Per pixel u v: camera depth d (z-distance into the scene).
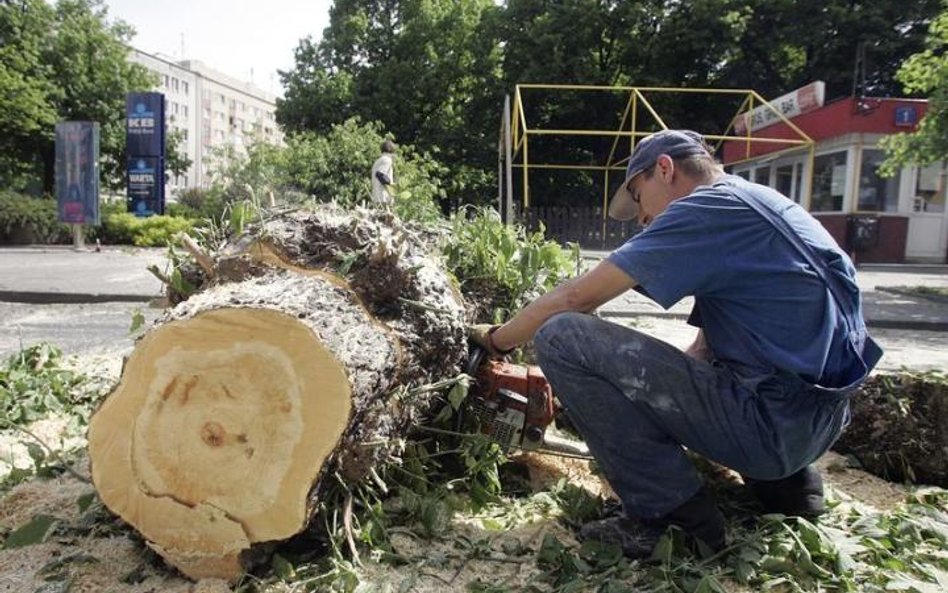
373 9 30.28
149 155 17.45
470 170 26.92
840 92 24.42
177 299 2.62
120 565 2.05
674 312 7.74
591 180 26.11
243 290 2.08
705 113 25.73
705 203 2.00
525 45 26.14
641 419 2.09
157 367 1.84
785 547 2.13
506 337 2.38
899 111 14.38
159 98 17.23
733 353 2.03
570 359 2.09
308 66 30.62
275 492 1.82
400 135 28.41
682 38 23.55
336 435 1.79
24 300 8.25
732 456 2.03
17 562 2.06
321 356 1.79
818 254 2.01
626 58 25.25
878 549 2.17
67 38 28.94
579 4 24.64
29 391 3.48
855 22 22.56
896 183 14.85
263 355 1.80
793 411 1.96
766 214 2.00
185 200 24.14
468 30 28.81
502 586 1.96
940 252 15.05
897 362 5.59
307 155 13.52
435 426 2.63
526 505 2.55
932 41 9.88
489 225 3.39
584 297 2.11
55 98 28.50
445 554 2.15
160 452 1.86
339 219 2.46
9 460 2.82
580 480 2.82
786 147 17.06
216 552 1.88
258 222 2.51
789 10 23.06
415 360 2.26
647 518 2.14
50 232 18.45
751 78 24.64
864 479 2.98
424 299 2.37
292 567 1.97
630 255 2.00
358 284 2.24
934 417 2.92
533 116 26.69
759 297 1.97
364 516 2.21
